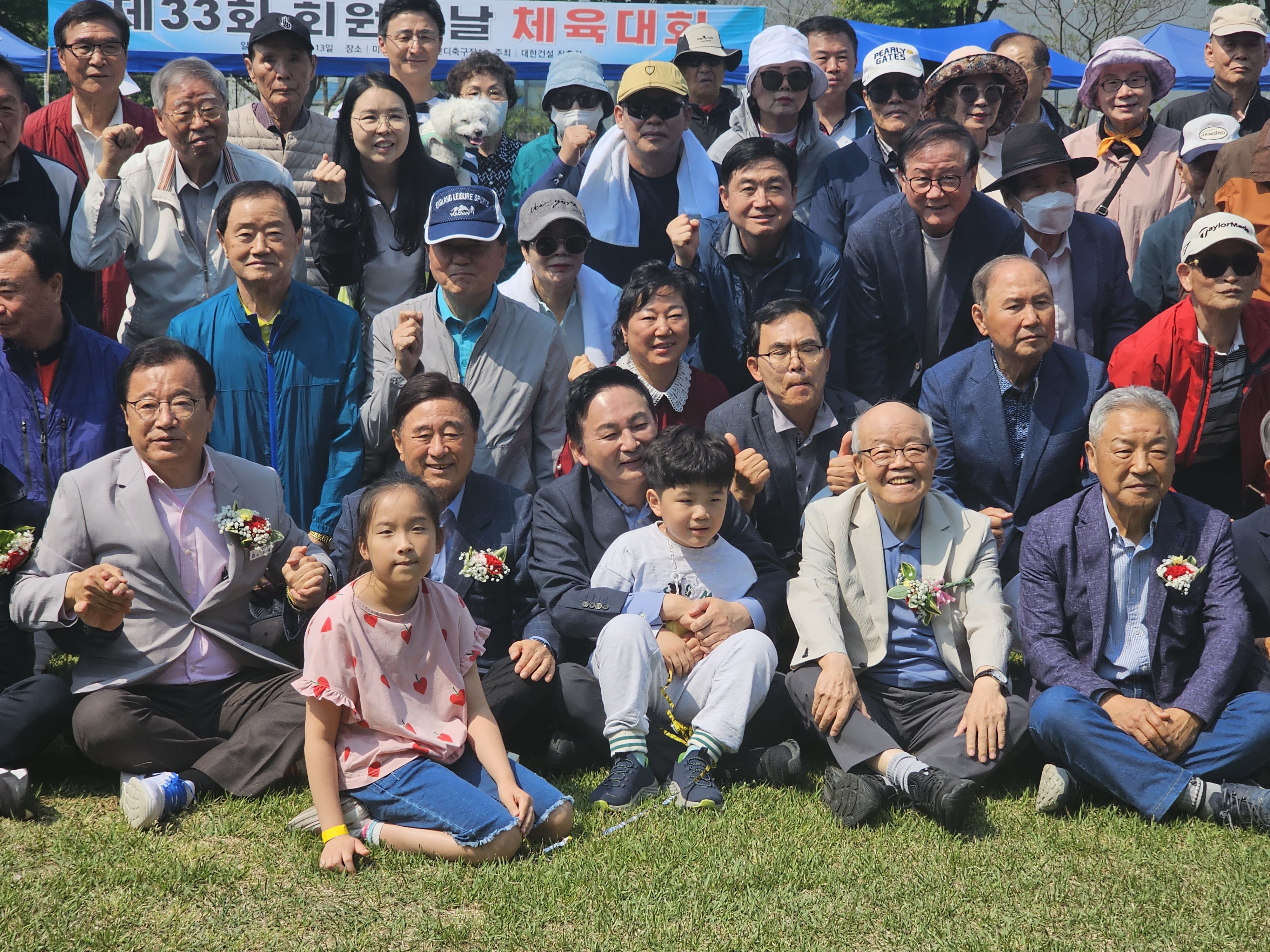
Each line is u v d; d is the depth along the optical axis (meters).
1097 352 6.29
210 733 4.25
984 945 3.17
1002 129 7.05
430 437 4.58
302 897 3.35
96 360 4.98
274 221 5.16
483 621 4.71
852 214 6.55
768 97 6.81
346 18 10.90
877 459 4.39
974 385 5.38
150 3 10.77
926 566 4.52
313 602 4.24
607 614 4.45
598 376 4.84
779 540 5.41
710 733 4.19
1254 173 6.07
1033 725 4.20
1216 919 3.35
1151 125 7.22
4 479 4.55
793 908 3.34
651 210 6.66
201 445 4.31
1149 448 4.25
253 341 5.29
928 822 3.95
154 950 3.06
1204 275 5.25
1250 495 5.45
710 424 5.41
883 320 6.10
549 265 5.84
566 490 4.86
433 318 5.57
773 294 5.95
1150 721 4.12
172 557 4.25
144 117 6.93
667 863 3.58
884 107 6.61
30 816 3.81
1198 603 4.39
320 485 5.37
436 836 3.63
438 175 6.32
